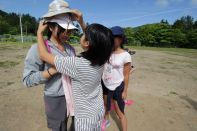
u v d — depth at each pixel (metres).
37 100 5.14
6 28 77.38
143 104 5.28
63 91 2.17
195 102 5.77
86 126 1.91
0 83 6.40
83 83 1.86
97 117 1.95
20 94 5.50
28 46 24.36
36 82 1.97
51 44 2.08
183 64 13.89
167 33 65.06
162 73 9.80
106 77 3.27
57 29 2.00
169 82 7.94
